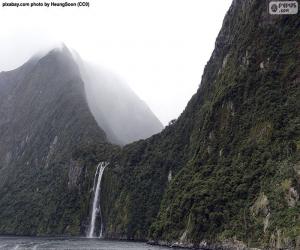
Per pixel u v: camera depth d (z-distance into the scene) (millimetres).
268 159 137250
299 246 105062
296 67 150250
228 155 157000
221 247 133875
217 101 171625
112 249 145250
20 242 187250
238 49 175375
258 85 158250
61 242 190750
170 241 162000
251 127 152000
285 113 141625
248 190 137875
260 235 120125
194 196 158250
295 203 115375
